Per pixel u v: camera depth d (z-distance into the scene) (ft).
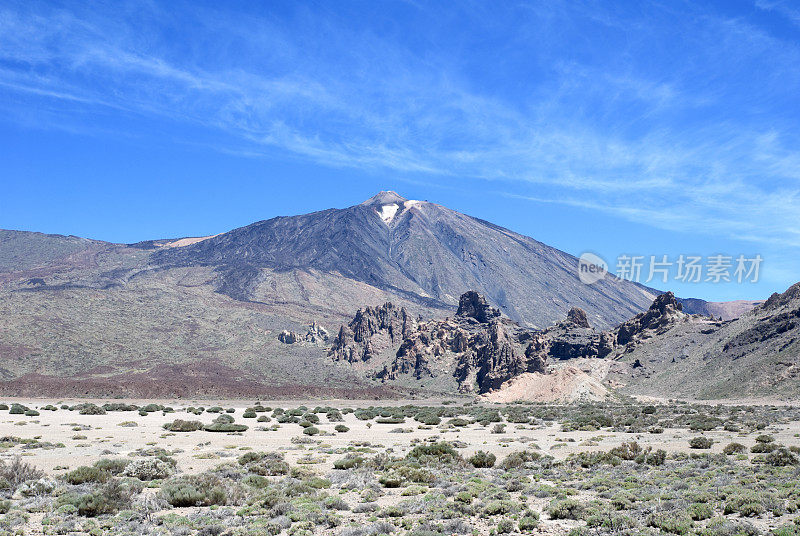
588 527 70.85
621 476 105.70
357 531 69.97
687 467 111.65
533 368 557.74
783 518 70.69
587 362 608.60
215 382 633.20
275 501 85.46
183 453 149.07
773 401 365.81
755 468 108.06
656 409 315.58
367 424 248.11
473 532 70.49
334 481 105.09
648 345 625.41
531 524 71.41
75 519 77.41
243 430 216.54
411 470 105.40
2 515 77.97
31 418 251.39
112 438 181.16
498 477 109.40
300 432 216.13
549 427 236.84
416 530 69.62
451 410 351.05
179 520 76.23
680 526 67.21
